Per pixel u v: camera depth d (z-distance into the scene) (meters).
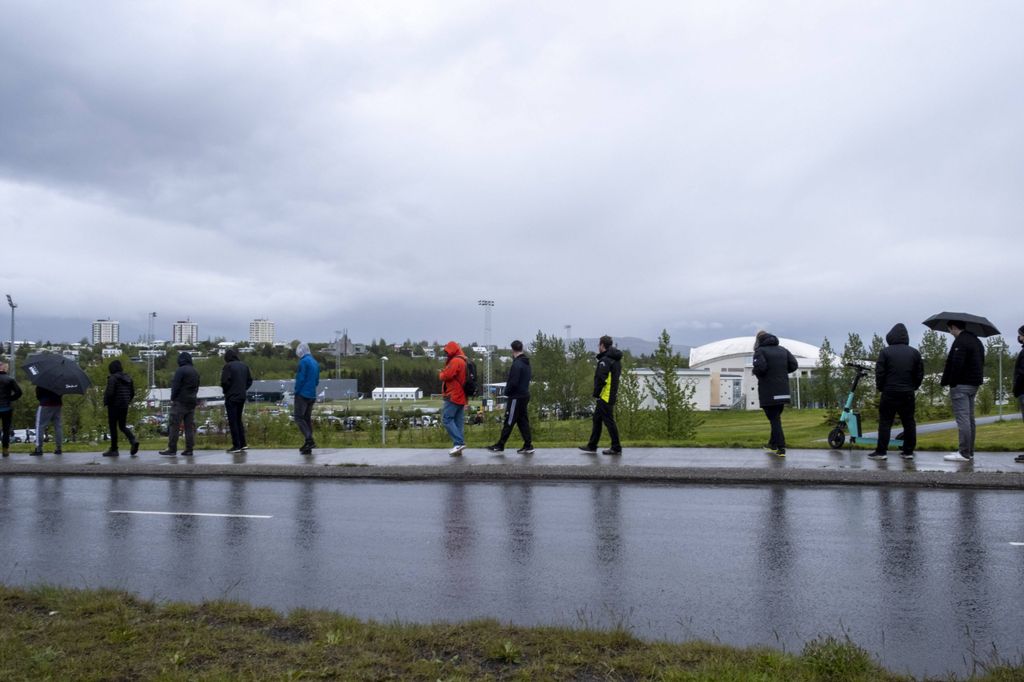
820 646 4.89
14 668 4.76
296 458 15.48
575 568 7.37
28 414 48.28
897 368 13.54
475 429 31.89
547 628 5.41
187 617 5.74
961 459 13.30
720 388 98.00
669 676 4.57
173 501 11.40
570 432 29.03
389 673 4.70
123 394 16.86
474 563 7.59
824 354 59.12
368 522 9.61
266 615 5.72
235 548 8.35
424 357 157.12
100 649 5.09
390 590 6.76
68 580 7.21
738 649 5.06
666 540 8.42
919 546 8.00
